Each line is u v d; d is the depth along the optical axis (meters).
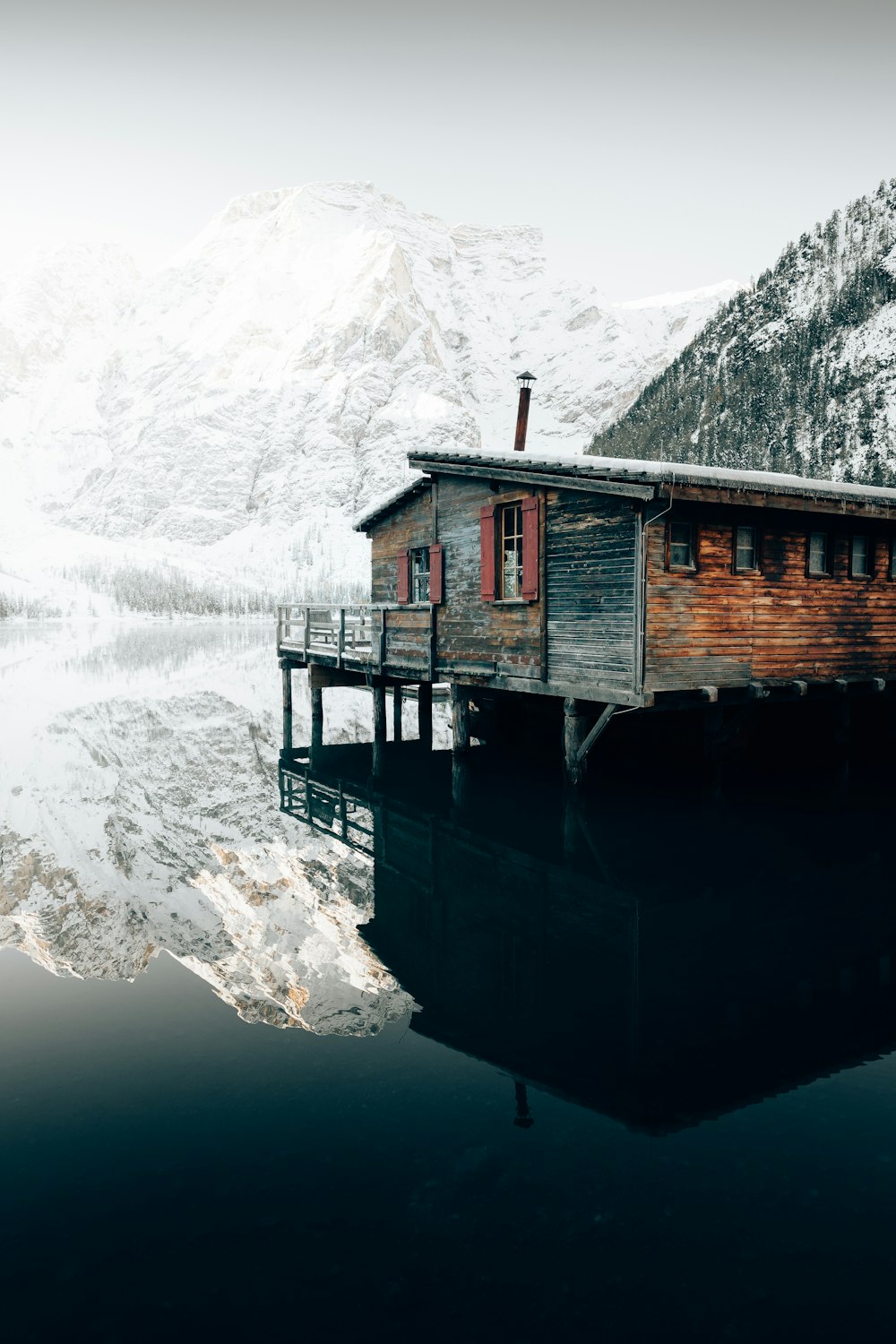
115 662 54.41
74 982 7.57
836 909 9.35
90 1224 4.36
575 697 12.76
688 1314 3.74
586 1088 5.65
